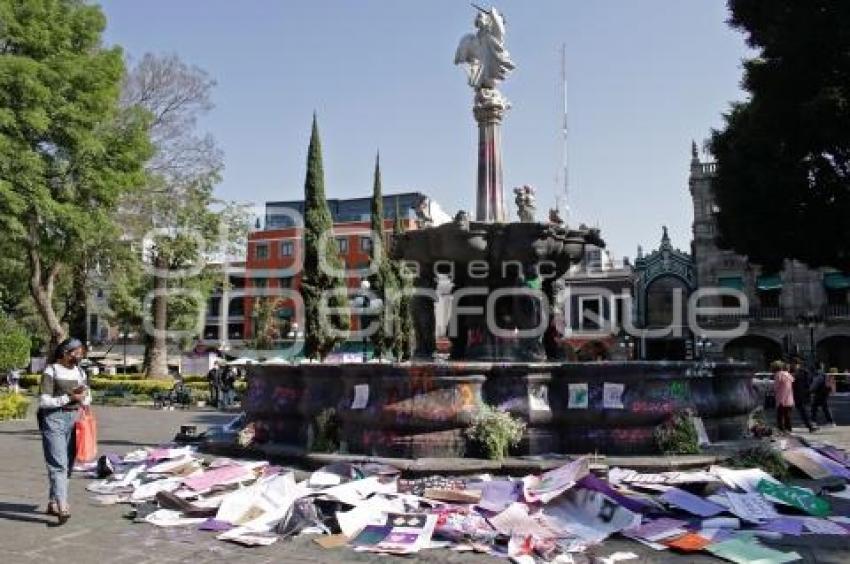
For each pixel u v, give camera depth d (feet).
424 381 27.96
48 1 75.66
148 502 24.39
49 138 75.15
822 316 145.89
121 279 110.52
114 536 20.62
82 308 135.23
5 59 68.54
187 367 146.20
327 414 30.42
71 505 24.80
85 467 32.09
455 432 27.66
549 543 18.78
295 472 27.71
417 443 27.50
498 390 29.07
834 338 147.84
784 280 150.61
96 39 79.77
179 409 86.69
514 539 19.01
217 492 24.97
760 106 72.79
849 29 65.10
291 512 21.06
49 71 72.02
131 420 67.62
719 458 27.58
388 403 28.09
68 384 23.04
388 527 20.03
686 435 28.40
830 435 51.19
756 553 18.04
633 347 163.32
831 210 73.51
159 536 20.57
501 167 40.11
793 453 29.17
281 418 34.22
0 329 100.17
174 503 23.38
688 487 23.50
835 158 72.08
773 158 73.77
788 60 70.13
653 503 21.53
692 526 20.15
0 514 23.36
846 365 147.13
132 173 83.35
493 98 40.09
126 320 133.18
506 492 22.36
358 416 28.71
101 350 192.54
